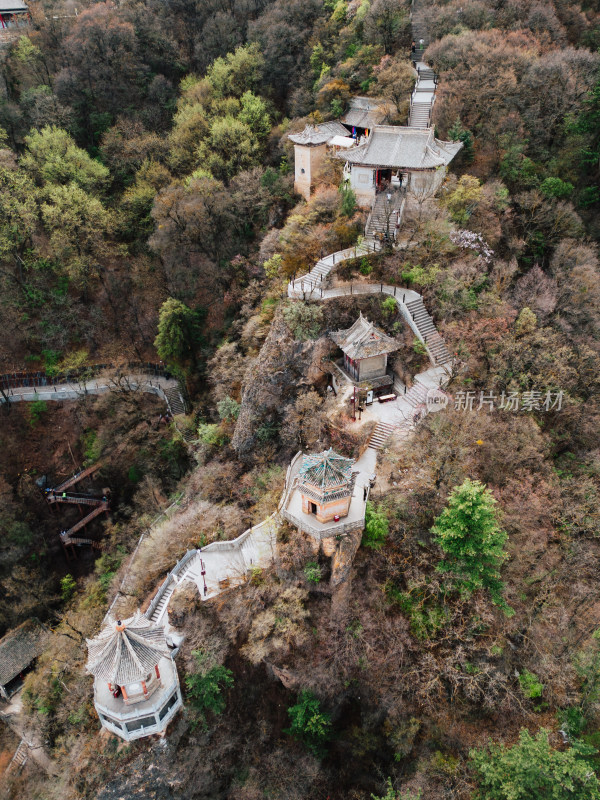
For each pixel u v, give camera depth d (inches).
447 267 2043.6
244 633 1588.3
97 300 3041.3
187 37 3742.6
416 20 2942.9
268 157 2984.7
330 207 2304.4
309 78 3107.8
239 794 1588.3
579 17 2773.1
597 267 2065.7
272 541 1616.6
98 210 2815.0
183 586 1630.2
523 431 1649.9
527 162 2319.1
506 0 2827.3
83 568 2532.0
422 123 2586.1
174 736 1505.9
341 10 3120.1
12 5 3651.6
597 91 2329.0
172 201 2645.2
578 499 1592.0
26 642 2230.6
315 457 1502.2
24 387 2795.3
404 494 1567.4
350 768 1577.3
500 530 1401.3
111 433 2598.4
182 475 2488.9
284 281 2201.0
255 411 2006.6
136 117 3371.1
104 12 3437.5
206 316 2728.8
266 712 1665.8
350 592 1549.0
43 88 3260.3
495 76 2413.9
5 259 2760.8
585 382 1759.4
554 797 1147.3
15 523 2393.0
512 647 1491.1
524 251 2224.4
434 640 1459.2
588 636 1454.2
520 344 1737.2
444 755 1422.2
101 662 1362.0
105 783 1450.5
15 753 1973.4
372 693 1533.0
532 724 1418.6
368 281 2123.5
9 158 2920.8
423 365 1935.3
